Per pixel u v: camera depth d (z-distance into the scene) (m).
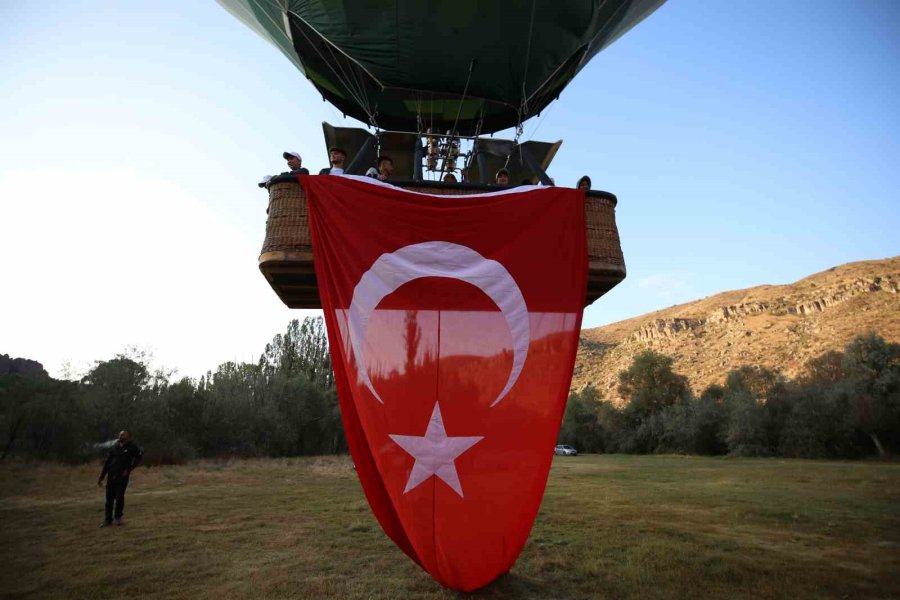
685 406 61.53
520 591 7.60
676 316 174.38
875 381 44.22
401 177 8.35
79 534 11.25
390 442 5.23
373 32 6.25
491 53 6.42
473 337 5.45
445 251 5.53
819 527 12.77
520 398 5.40
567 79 7.71
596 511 15.19
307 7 6.23
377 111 7.85
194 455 36.28
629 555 9.72
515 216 5.66
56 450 28.95
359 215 5.44
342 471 29.78
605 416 70.06
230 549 9.92
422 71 6.48
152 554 9.55
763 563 9.27
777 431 48.72
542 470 5.30
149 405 35.81
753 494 19.25
